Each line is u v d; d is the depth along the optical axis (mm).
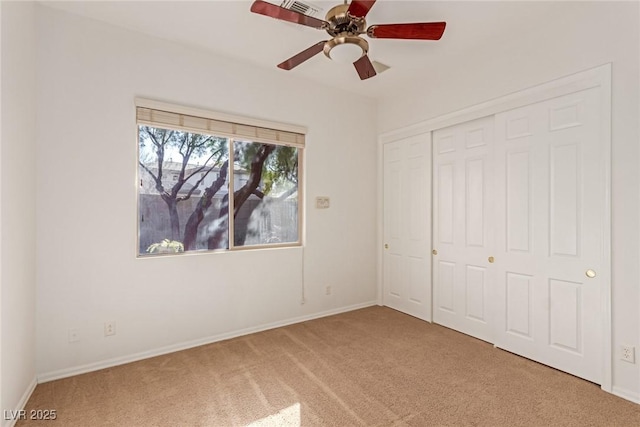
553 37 2381
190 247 2896
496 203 2803
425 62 3053
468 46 2768
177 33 2594
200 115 2824
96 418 1842
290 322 3424
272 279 3301
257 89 3170
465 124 3121
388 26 1887
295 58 2254
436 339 2998
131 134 2545
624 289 2043
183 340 2789
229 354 2680
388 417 1867
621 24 2039
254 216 3262
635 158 1992
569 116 2312
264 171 3320
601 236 2141
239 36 2637
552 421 1821
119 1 2186
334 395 2090
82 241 2363
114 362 2482
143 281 2611
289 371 2398
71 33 2311
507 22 2410
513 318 2686
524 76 2564
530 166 2555
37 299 2199
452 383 2227
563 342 2363
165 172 2766
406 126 3705
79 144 2344
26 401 1983
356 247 3955
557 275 2393
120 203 2510
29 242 2068
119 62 2490
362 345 2867
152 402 2002
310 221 3574
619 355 2064
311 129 3559
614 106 2072
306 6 2229
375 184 4098
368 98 4039
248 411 1922
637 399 1984
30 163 2078
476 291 3035
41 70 2211
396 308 3910
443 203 3352
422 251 3561
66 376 2295
